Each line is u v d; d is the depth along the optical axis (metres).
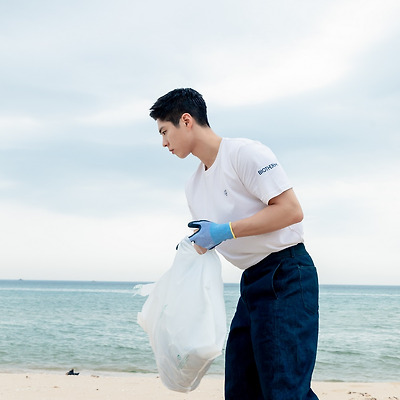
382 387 7.04
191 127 2.58
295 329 2.39
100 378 7.42
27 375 7.46
